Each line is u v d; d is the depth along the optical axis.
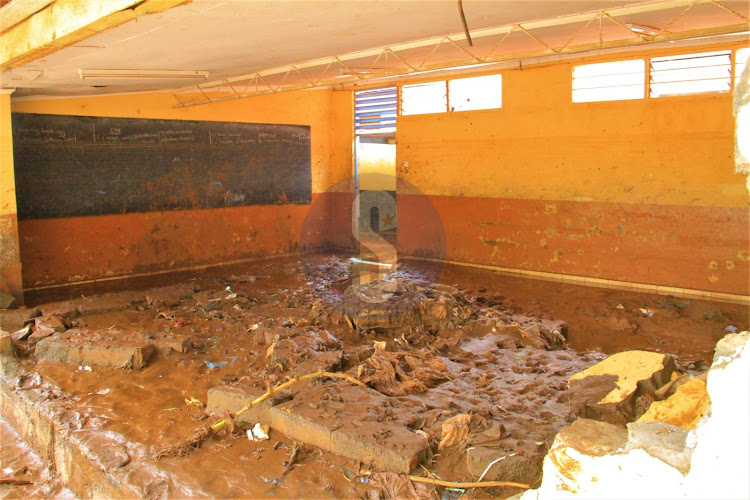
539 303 9.05
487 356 6.25
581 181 10.59
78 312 7.94
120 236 11.27
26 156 9.92
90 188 10.77
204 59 7.55
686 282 9.52
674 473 2.00
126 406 5.34
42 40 5.48
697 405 3.03
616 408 4.24
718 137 8.95
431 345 6.61
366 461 4.04
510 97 11.36
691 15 7.14
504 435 4.12
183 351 6.57
